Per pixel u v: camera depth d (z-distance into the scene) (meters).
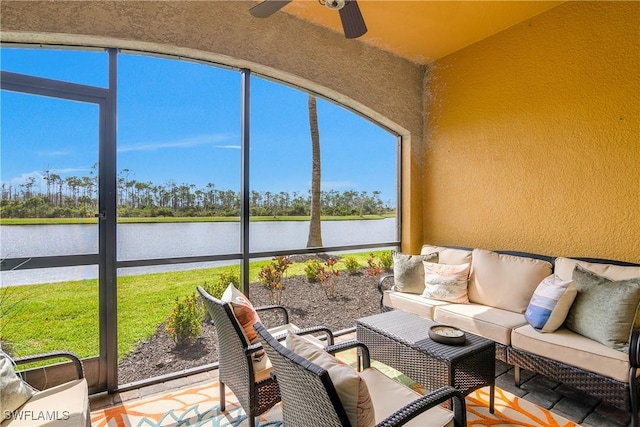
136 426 2.10
